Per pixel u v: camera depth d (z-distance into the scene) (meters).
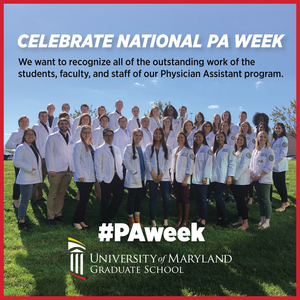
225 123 6.30
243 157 5.57
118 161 5.49
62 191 5.68
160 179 5.39
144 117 6.69
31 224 5.43
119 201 5.64
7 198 6.87
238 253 4.62
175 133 7.03
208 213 6.40
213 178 5.73
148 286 3.70
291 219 6.04
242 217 5.56
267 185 5.55
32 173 5.23
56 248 4.47
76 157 5.25
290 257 4.57
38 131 6.95
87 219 5.80
